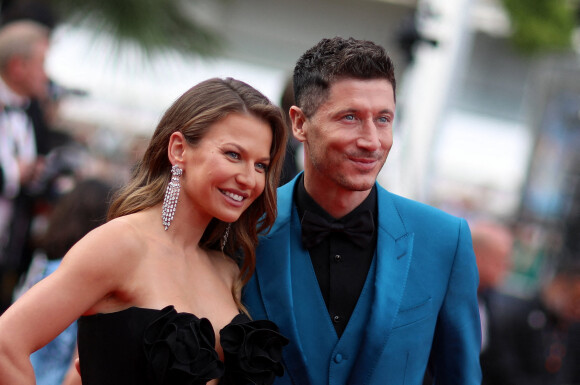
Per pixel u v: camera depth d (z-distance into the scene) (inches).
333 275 279.3
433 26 686.5
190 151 255.4
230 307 267.6
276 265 281.1
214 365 239.6
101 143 972.6
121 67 870.4
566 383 590.2
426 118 687.1
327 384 272.5
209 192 252.5
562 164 1359.5
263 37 1649.9
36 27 523.2
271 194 267.4
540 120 1403.8
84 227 378.6
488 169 1633.9
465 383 281.0
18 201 505.0
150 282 246.4
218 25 1587.1
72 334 346.0
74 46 873.5
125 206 261.3
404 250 281.0
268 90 1667.1
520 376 572.1
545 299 591.2
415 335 273.7
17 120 510.9
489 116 1647.4
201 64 935.7
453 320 282.0
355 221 277.9
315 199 282.0
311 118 270.7
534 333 578.6
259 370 250.8
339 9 1641.2
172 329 235.8
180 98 261.6
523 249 1232.2
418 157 683.4
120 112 987.3
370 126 261.6
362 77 261.7
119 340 239.0
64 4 813.2
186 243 263.0
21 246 503.5
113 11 821.9
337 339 275.1
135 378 237.1
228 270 280.2
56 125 674.8
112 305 245.3
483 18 1551.4
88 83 936.9
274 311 276.4
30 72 512.1
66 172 525.7
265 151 259.0
